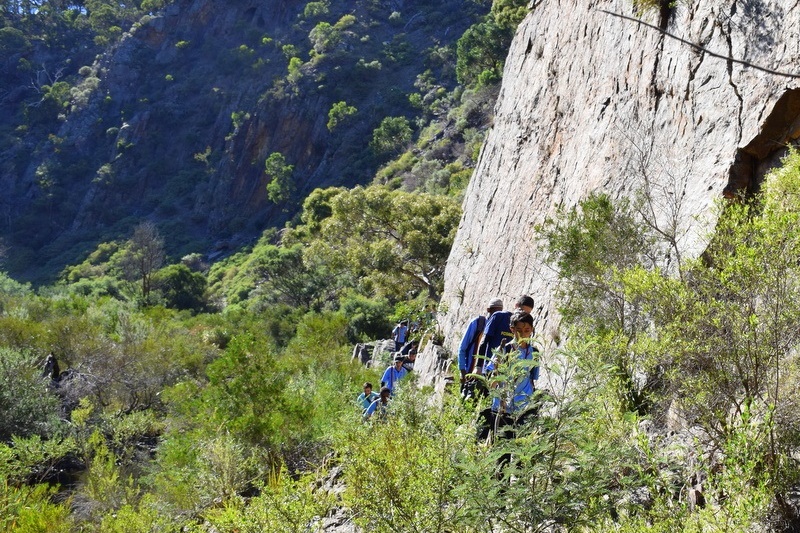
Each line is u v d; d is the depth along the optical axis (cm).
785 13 590
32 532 814
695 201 600
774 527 275
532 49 1446
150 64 17175
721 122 625
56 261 13000
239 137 13362
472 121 8588
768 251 331
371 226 3391
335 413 880
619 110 862
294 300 5247
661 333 375
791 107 557
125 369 2050
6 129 16675
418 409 455
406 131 10506
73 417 1395
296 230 5512
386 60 13538
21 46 18538
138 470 1272
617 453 318
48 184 14750
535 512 307
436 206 3312
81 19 19475
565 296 599
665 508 284
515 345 442
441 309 1564
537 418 348
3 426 1435
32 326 2181
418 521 350
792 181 368
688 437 367
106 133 15812
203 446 919
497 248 1275
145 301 6875
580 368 359
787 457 291
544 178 1117
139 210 14238
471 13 14225
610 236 530
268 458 940
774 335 325
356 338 3241
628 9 909
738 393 340
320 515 468
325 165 11875
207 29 17488
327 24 14188
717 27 675
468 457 345
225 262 10894
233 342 1031
